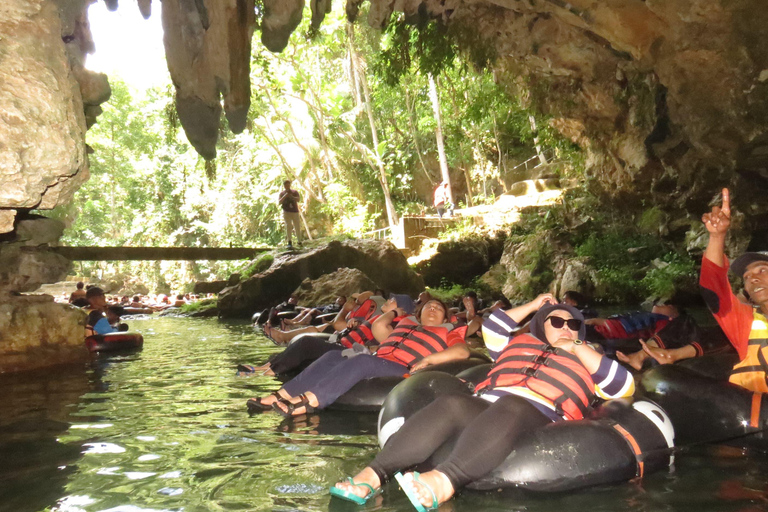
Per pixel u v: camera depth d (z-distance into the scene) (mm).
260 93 23797
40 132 5516
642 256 17031
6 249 7734
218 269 31453
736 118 10320
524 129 22438
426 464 3088
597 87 14312
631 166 15508
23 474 3275
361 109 27922
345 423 4391
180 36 10383
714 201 12852
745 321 3904
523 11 12180
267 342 10141
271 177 29094
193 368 7242
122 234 38719
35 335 7645
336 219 28156
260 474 3221
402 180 28625
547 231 19203
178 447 3775
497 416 2986
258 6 11523
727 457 3377
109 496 2910
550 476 2898
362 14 21156
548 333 3402
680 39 10148
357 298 8227
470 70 19969
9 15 5555
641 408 3367
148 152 37531
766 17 9133
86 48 8281
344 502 2812
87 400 5336
